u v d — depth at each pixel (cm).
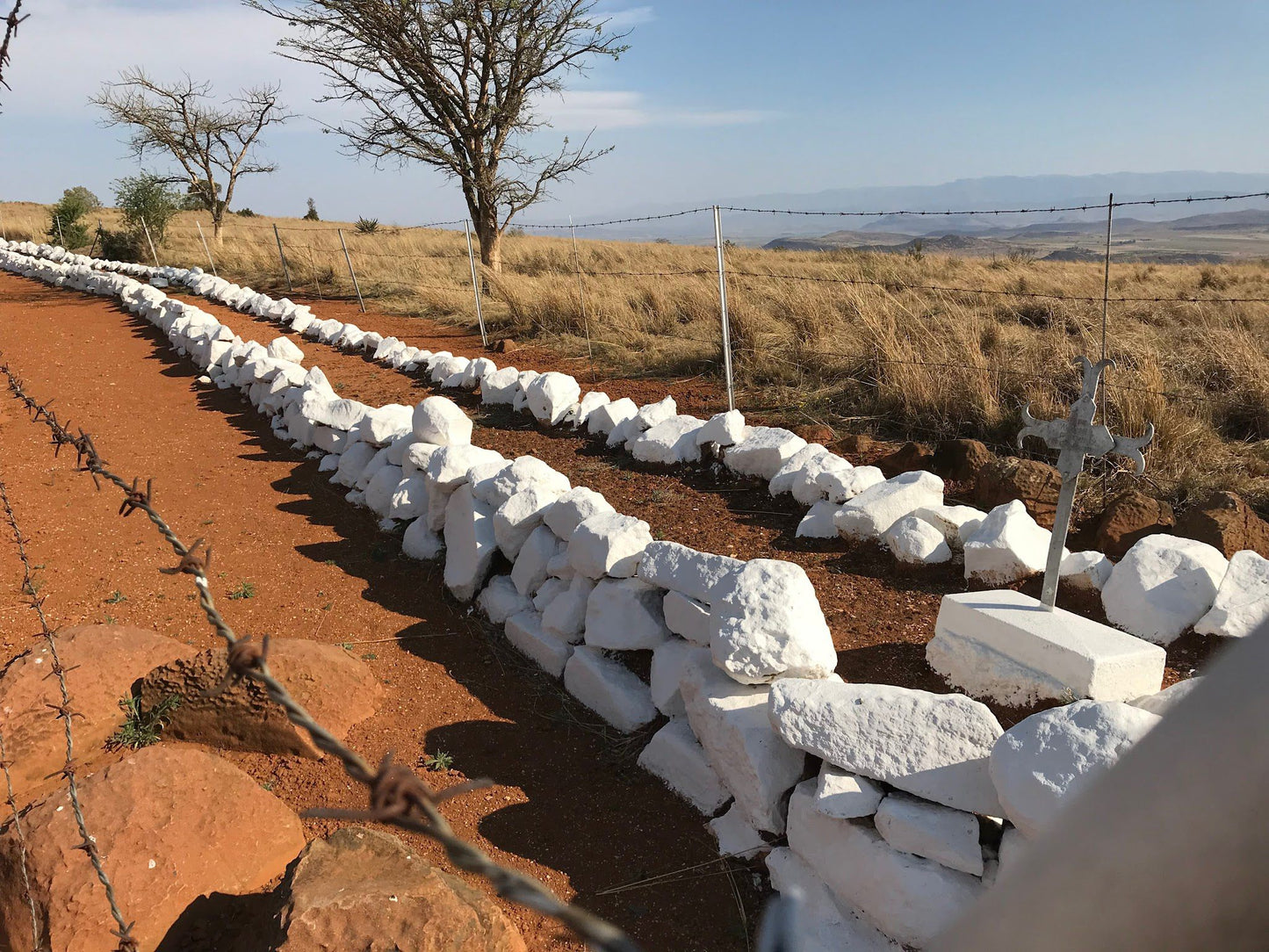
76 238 3112
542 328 1270
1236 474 556
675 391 919
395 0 1546
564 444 775
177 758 321
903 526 483
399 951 242
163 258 2591
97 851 280
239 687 390
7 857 285
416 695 429
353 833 283
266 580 556
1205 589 379
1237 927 41
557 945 287
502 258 2145
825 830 287
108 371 1166
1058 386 723
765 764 311
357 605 523
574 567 445
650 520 584
